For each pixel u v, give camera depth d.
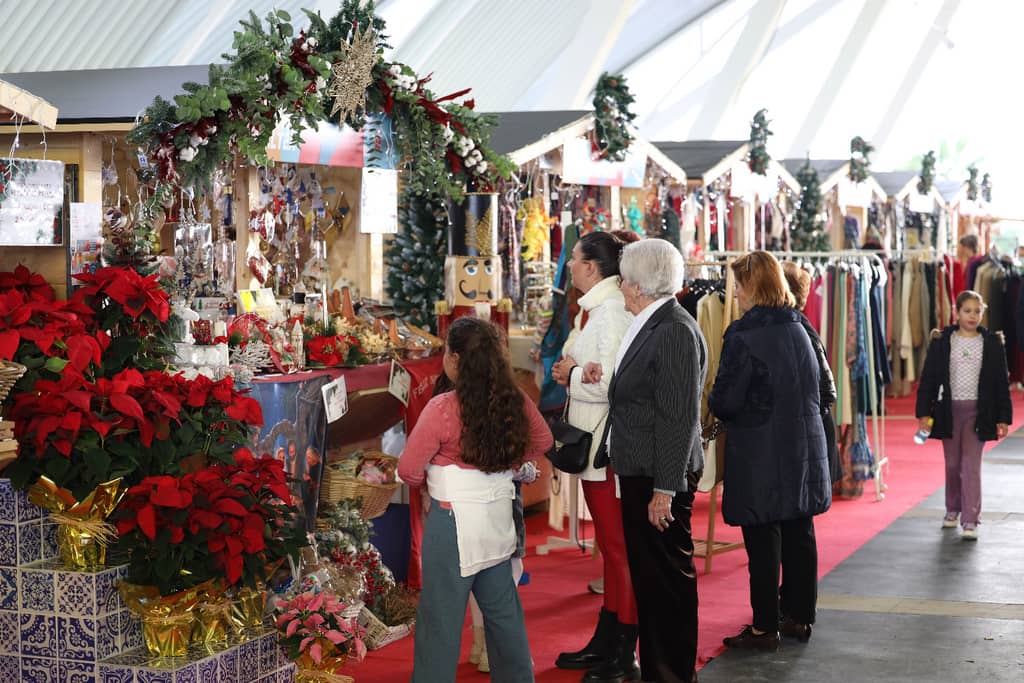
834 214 15.30
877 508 8.05
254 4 11.25
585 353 4.46
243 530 3.51
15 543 3.53
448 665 3.73
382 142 5.46
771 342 4.79
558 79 14.54
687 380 4.09
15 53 9.26
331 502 5.31
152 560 3.43
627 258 4.23
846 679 4.58
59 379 3.69
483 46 14.29
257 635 3.77
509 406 3.71
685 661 4.26
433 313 6.50
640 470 4.16
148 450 3.70
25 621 3.53
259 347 4.83
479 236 5.86
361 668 4.77
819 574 6.27
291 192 6.53
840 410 8.17
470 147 5.68
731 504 4.84
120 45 10.12
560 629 5.31
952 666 4.72
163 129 4.48
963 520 7.09
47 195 3.92
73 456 3.56
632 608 4.54
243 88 4.53
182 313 4.52
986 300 13.73
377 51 5.23
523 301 7.94
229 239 5.99
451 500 3.71
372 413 6.00
